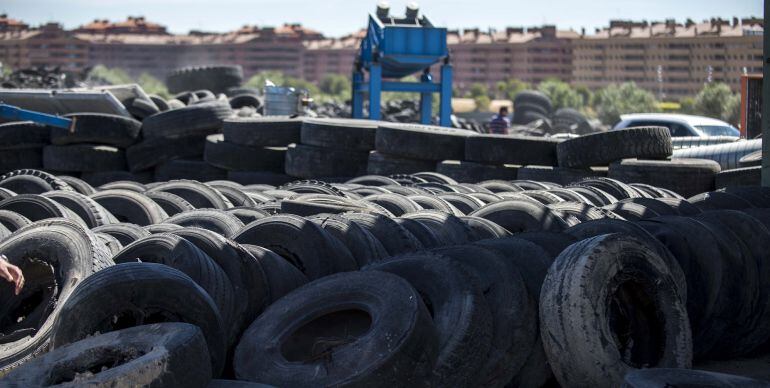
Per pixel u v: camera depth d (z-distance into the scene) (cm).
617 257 545
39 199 784
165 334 445
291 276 610
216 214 786
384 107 3872
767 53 1013
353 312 541
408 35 2158
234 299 564
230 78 3709
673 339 562
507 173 1386
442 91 2206
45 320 537
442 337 521
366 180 1177
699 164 1232
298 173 1480
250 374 499
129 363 413
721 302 664
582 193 1009
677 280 627
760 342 699
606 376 518
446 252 613
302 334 535
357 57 2377
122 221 903
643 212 870
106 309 475
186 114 1584
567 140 1351
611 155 1316
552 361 539
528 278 593
